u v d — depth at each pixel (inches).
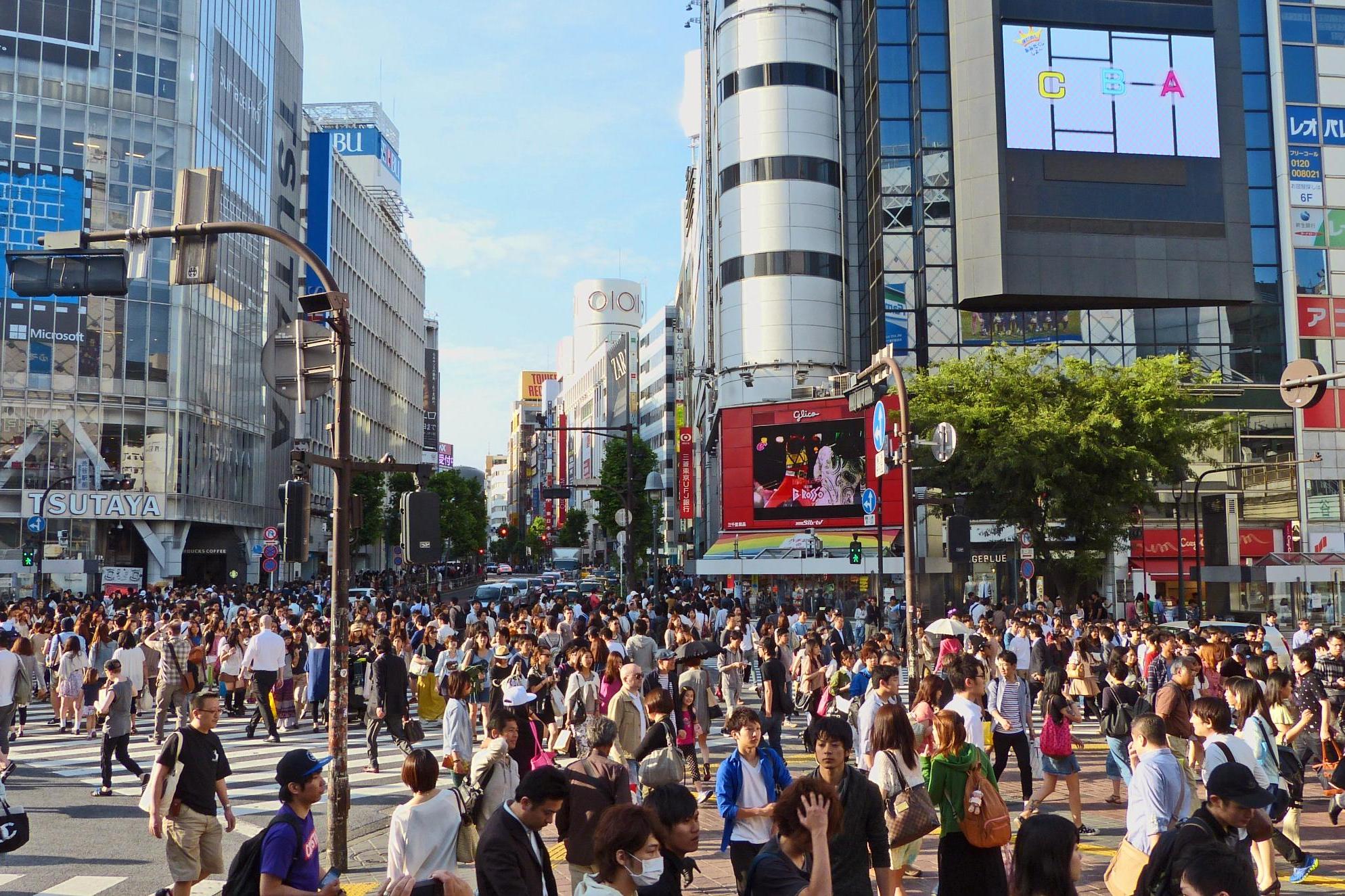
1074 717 454.0
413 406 5196.9
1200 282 2000.5
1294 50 2206.0
